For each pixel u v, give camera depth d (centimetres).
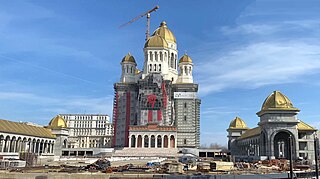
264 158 8288
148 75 13775
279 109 8381
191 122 13962
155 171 5472
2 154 8225
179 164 5538
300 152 8556
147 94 13512
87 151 12706
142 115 13338
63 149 12375
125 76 15125
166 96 13650
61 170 5584
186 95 14225
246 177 4997
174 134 12762
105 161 6662
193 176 4744
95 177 4791
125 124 14200
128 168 5925
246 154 12275
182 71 15300
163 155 11206
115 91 14825
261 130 8881
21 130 9456
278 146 9438
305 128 8675
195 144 13775
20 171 5344
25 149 9462
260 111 8800
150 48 14688
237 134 13762
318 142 8612
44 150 10919
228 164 6084
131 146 12762
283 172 5569
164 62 14662
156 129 12812
